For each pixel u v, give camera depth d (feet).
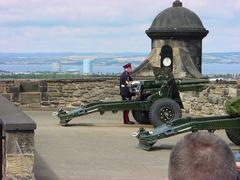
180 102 61.52
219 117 47.44
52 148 46.42
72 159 41.55
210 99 72.02
